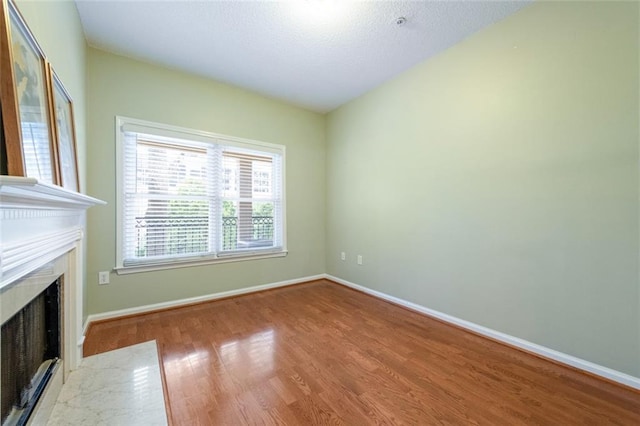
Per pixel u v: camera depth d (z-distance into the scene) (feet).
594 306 5.65
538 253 6.45
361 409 4.68
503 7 6.61
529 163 6.57
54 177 4.30
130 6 6.52
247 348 6.75
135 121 8.73
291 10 6.69
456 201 8.13
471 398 4.97
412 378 5.57
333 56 8.70
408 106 9.55
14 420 3.50
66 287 5.26
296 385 5.32
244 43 7.98
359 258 11.71
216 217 10.33
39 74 3.97
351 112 12.04
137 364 5.85
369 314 9.05
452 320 8.22
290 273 12.46
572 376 5.64
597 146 5.59
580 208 5.82
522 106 6.68
